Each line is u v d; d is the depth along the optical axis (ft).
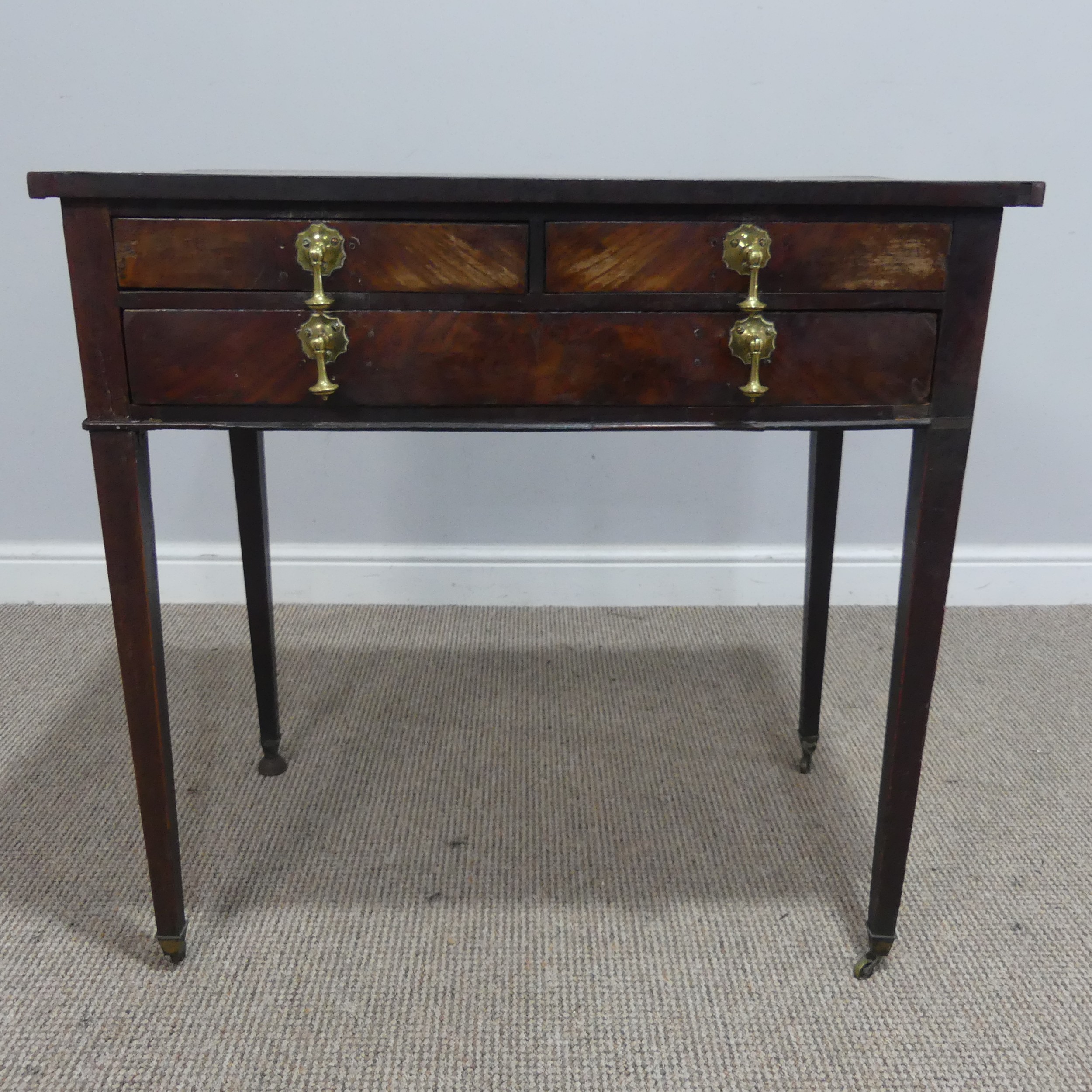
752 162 5.02
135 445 2.65
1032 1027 2.97
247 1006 3.00
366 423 2.65
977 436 5.54
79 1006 2.99
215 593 5.67
